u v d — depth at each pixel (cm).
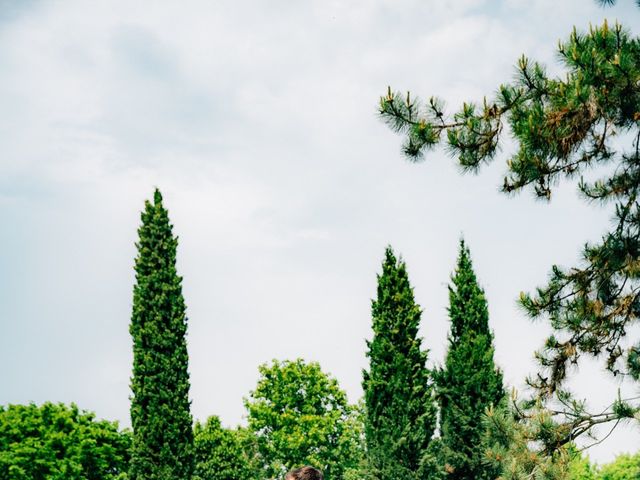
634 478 1497
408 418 2853
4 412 3450
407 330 2962
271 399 4734
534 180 1162
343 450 4759
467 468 2964
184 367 3008
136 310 3033
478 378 3041
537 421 1195
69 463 3338
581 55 1017
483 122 1142
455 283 3259
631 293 1264
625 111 1062
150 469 2881
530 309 1271
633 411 1106
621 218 1209
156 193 3136
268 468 4859
